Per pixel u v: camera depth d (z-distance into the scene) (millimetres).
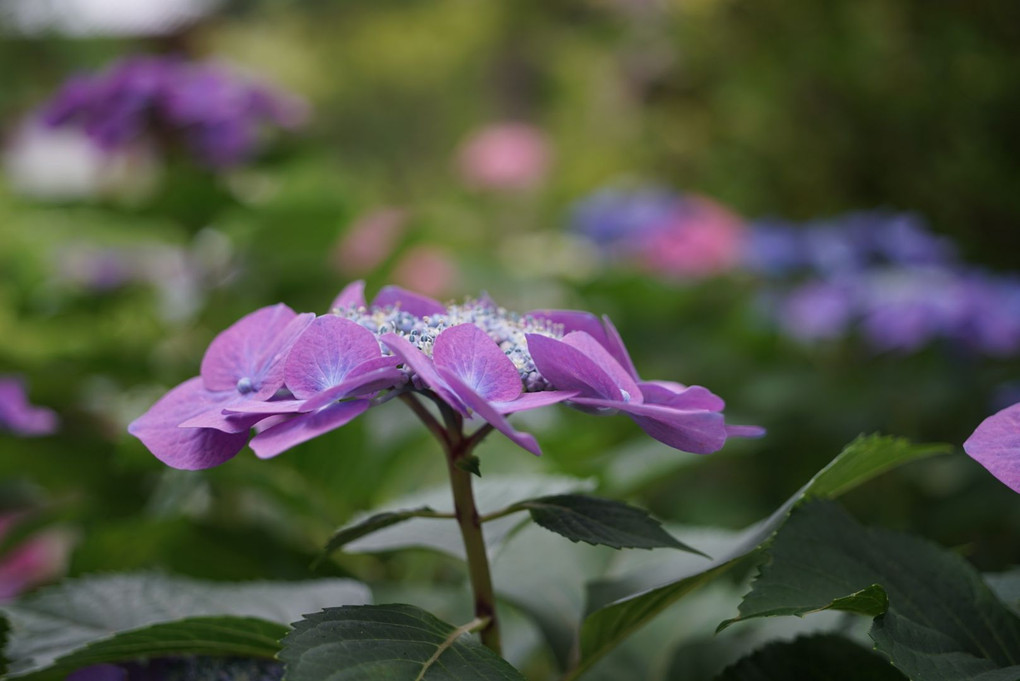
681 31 2002
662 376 1472
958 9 1713
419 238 1347
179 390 551
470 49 4430
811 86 1832
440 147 4320
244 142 1179
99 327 1336
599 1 2949
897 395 1289
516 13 4336
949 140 1736
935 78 1728
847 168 1832
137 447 901
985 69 1695
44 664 578
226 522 968
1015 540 1152
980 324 1143
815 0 1841
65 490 1041
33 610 608
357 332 522
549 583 661
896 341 1171
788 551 553
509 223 2803
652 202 1740
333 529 862
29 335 1400
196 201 1148
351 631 529
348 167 4184
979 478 1137
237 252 1211
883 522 1195
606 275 1578
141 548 791
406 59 4395
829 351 1507
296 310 1228
